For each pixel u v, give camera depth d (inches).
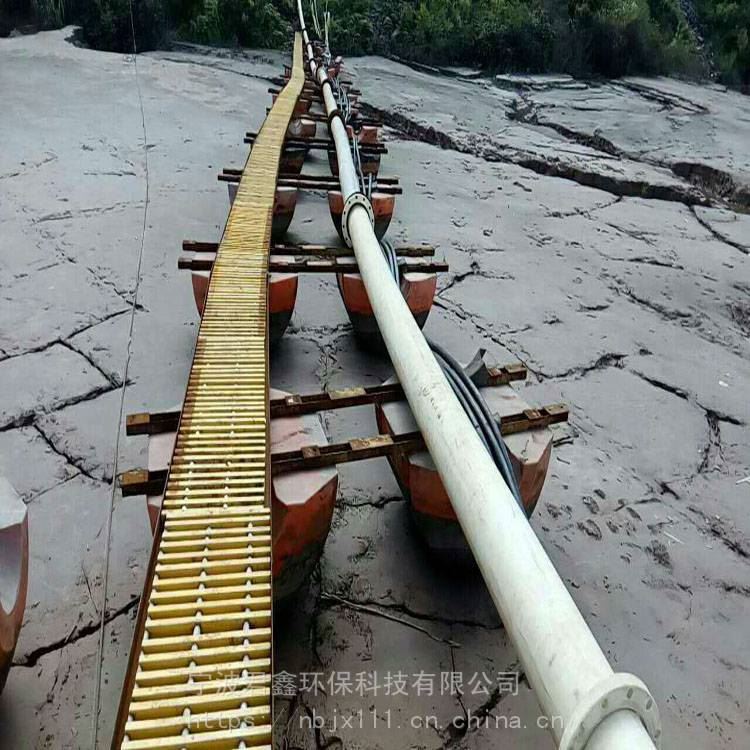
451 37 466.0
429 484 66.1
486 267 160.4
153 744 34.4
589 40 482.0
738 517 87.1
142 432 64.9
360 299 112.2
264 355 76.0
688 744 58.0
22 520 53.9
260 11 457.4
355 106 293.0
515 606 40.7
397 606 69.0
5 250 140.9
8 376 101.5
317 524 61.7
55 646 62.1
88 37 397.4
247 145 236.7
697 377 121.6
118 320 119.3
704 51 570.9
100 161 201.3
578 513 84.5
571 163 256.1
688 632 69.1
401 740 56.4
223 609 42.6
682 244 193.0
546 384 114.5
